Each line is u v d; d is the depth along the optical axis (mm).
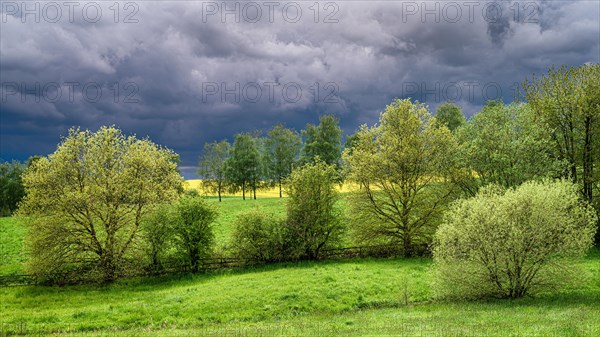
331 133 101375
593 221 28438
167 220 43844
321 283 35000
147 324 28734
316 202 48219
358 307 30516
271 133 110688
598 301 27062
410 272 38344
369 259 46500
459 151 47406
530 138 44188
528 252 27547
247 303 31484
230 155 110938
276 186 111250
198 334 22875
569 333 16484
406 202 48719
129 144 45250
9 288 39594
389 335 18422
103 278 41125
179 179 47250
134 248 43250
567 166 44750
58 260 41031
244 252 46094
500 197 29219
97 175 43219
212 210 45281
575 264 28516
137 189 43406
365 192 49469
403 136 49438
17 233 61312
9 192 119188
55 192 41594
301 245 46844
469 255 28500
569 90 46281
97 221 43312
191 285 38469
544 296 29172
